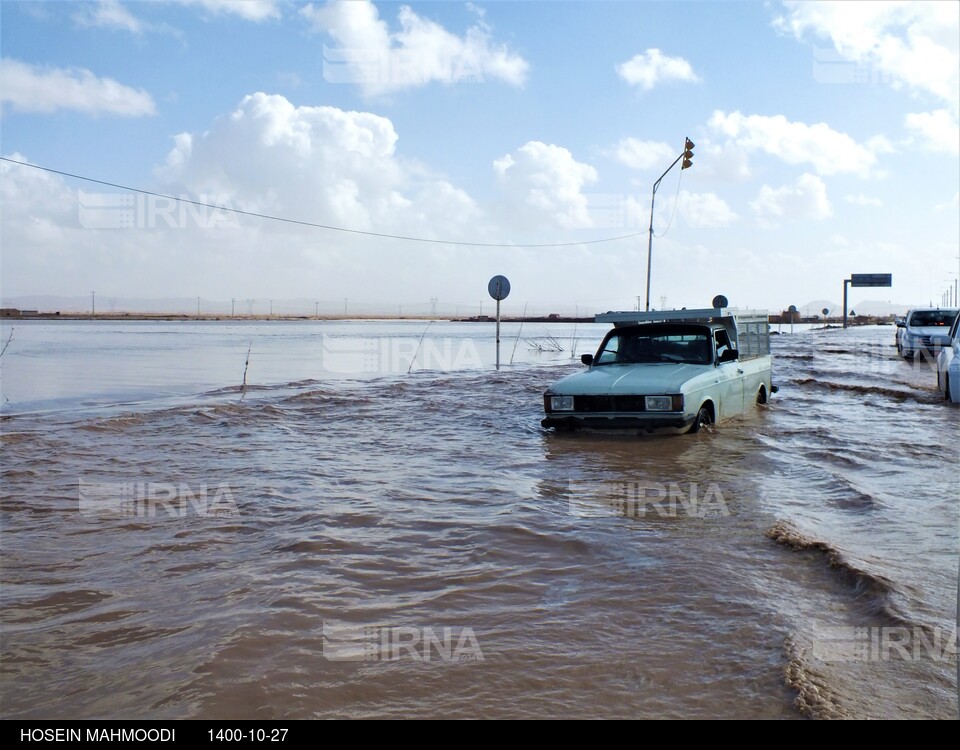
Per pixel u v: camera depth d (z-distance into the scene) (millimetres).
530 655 3156
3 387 15680
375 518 5410
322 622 3506
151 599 3820
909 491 6223
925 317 24312
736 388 10539
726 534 4984
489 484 6594
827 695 2750
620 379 9078
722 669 3018
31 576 4180
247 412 11320
